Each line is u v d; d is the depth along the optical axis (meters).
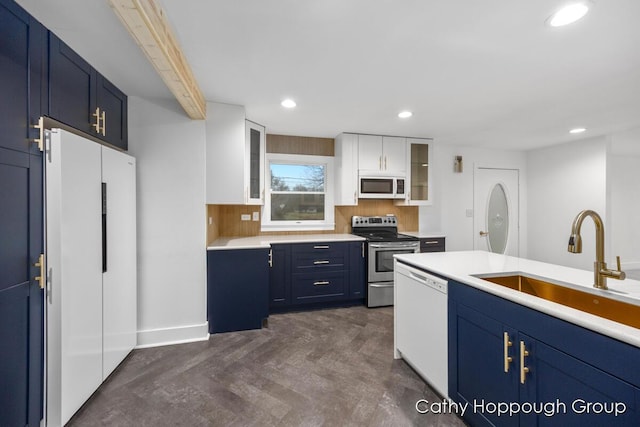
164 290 2.52
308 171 4.03
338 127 3.47
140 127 2.45
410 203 3.95
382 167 3.82
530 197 4.82
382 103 2.68
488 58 1.86
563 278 1.56
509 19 1.47
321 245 3.39
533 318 1.19
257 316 2.84
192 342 2.55
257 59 1.88
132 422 1.62
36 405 1.48
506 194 4.78
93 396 1.83
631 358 0.86
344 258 3.47
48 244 1.52
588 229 4.04
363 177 3.76
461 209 4.56
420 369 1.98
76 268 1.64
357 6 1.38
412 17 1.46
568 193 4.26
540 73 2.07
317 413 1.68
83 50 1.76
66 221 1.56
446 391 1.73
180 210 2.54
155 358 2.28
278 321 3.05
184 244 2.56
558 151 4.40
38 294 1.50
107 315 1.96
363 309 3.45
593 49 1.75
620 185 5.18
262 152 3.30
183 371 2.11
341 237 3.65
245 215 3.74
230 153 2.68
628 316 1.23
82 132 1.87
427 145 4.02
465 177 4.57
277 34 1.61
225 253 2.73
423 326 1.95
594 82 2.22
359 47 1.74
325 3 1.36
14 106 1.34
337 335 2.72
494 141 4.21
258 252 2.83
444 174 4.47
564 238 4.32
